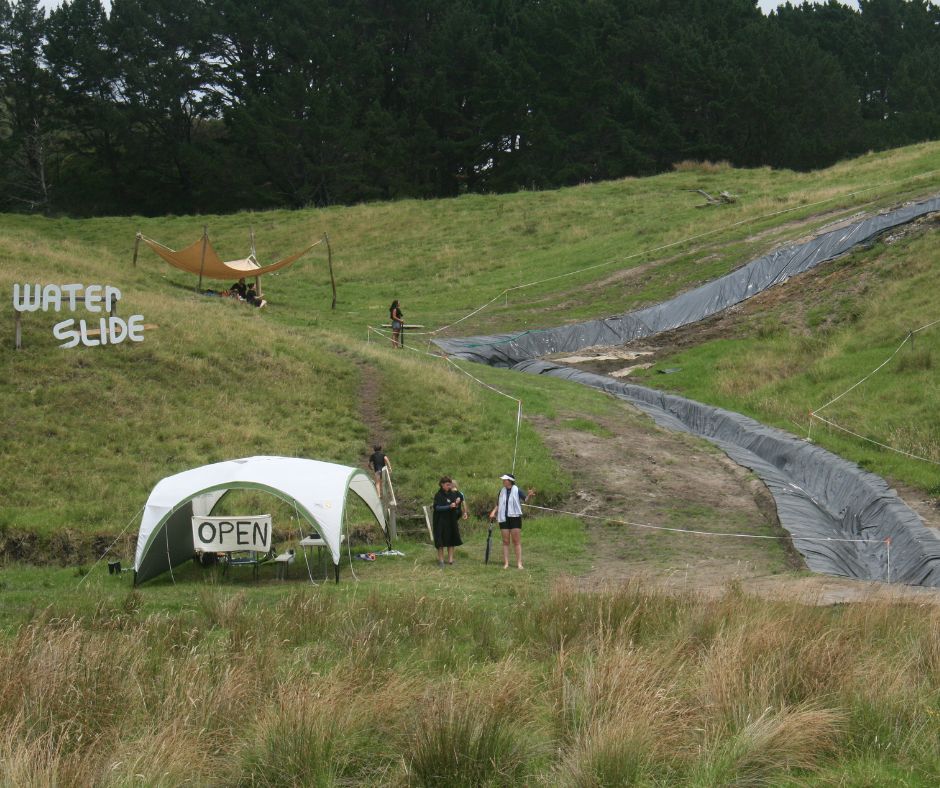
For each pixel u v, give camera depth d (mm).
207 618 12594
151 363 26375
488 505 20969
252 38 80062
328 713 8180
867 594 13891
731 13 90188
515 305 40625
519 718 8258
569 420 26438
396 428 25266
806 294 35219
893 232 36938
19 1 81000
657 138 75312
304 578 16875
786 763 7680
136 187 82375
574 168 74500
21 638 10023
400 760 7668
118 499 20125
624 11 87062
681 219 49688
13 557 18328
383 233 56969
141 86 78938
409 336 36344
